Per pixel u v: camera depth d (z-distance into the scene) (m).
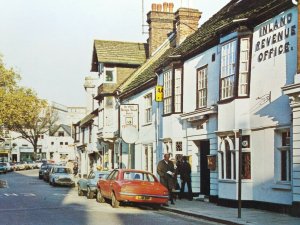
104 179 19.88
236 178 16.58
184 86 22.27
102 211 16.44
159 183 18.00
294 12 14.15
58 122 120.06
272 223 12.30
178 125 22.33
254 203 15.95
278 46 14.86
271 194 14.98
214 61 19.17
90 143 50.38
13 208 17.45
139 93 30.17
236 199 16.50
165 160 18.89
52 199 22.02
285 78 14.42
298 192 13.40
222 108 17.42
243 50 16.56
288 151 14.50
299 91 12.91
